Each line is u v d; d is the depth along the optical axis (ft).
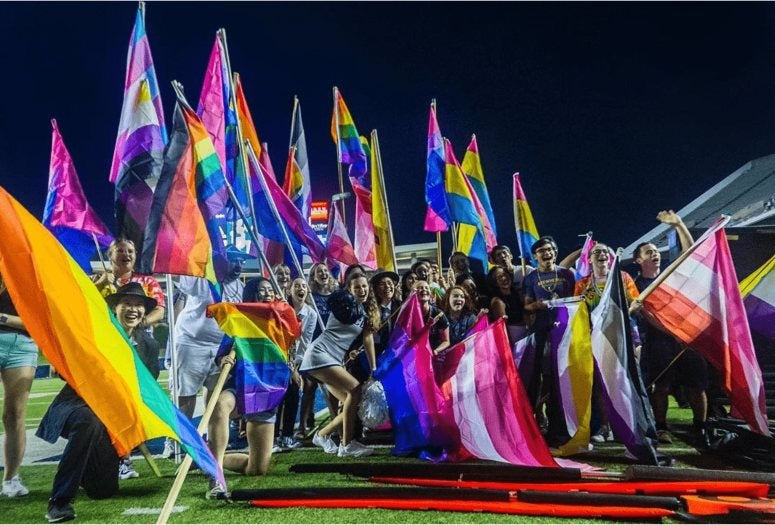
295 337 17.52
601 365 17.88
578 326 19.07
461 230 30.81
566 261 28.50
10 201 10.52
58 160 26.58
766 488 13.35
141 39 23.70
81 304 10.93
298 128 36.27
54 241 10.87
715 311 18.49
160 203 19.04
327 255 30.94
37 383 59.52
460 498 13.71
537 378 21.07
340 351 20.40
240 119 30.58
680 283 19.04
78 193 26.43
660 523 12.28
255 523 12.73
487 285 25.27
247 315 16.76
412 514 13.12
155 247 18.67
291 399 22.07
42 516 13.79
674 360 19.35
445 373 19.34
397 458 19.26
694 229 27.25
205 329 19.98
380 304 22.63
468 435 17.81
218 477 12.28
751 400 17.81
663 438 20.34
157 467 18.79
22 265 10.50
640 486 13.79
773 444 17.58
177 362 19.94
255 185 27.61
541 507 12.99
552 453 18.78
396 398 19.66
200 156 20.45
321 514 13.25
